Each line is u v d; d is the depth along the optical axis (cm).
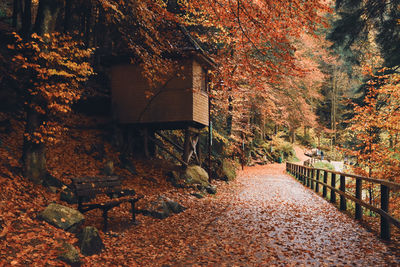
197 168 1756
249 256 643
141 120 1705
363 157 1378
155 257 648
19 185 874
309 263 587
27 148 963
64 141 1362
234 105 2539
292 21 838
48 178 1004
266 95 2512
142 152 1772
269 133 4822
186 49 1576
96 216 896
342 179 1101
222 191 1680
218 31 1994
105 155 1459
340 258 604
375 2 1420
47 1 988
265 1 782
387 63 1560
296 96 3052
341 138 5166
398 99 1361
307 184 1917
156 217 986
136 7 982
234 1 824
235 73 1151
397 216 1198
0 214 650
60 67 1001
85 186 791
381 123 1310
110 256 636
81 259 593
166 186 1495
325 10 786
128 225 867
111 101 1738
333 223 901
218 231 852
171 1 1939
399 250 621
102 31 2067
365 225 851
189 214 1072
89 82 1891
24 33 992
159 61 1118
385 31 1467
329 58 2961
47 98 940
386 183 684
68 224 693
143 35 1050
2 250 526
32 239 592
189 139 1742
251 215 1060
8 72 1266
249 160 3575
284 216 1031
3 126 1158
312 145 5450
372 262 569
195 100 1700
